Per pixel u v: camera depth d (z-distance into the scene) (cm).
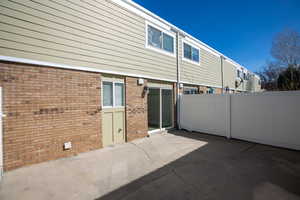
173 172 352
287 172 352
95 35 501
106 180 316
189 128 821
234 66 1535
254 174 342
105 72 527
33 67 384
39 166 377
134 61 623
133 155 461
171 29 812
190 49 955
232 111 669
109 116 554
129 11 605
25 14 370
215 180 316
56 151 422
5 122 344
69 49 443
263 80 2552
